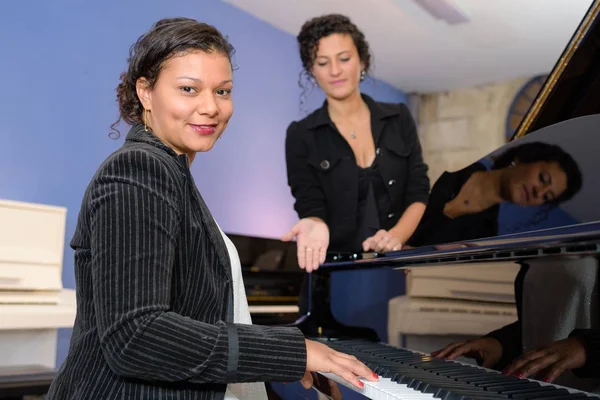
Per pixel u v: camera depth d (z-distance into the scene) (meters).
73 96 3.57
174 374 0.87
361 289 1.60
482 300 1.18
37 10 3.41
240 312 1.17
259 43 4.82
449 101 6.54
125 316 0.84
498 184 1.53
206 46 1.04
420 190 2.39
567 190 1.36
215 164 4.40
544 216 1.41
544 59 5.65
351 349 1.44
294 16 4.80
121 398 0.92
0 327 2.29
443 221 1.68
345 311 1.66
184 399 0.94
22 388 2.28
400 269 1.46
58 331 3.25
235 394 1.23
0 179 3.21
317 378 1.28
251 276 3.51
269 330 0.95
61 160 3.49
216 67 1.04
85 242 0.97
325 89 2.39
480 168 1.58
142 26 3.98
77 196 3.56
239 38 4.66
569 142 1.36
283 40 5.04
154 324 0.84
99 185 0.91
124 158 0.92
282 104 4.99
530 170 1.45
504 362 1.11
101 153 3.71
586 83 1.59
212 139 1.07
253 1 4.53
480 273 1.20
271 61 4.92
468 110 6.44
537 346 1.04
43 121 3.41
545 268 1.03
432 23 4.90
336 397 1.20
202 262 0.99
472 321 1.21
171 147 1.08
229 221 4.47
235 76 4.61
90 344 0.95
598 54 1.52
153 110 1.07
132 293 0.84
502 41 5.25
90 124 3.65
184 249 0.96
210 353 0.88
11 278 2.42
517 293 1.09
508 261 1.12
